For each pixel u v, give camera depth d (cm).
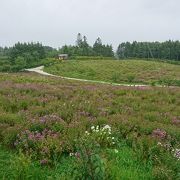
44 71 10538
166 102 1900
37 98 1681
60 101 1659
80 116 1277
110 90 2253
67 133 1011
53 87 2216
